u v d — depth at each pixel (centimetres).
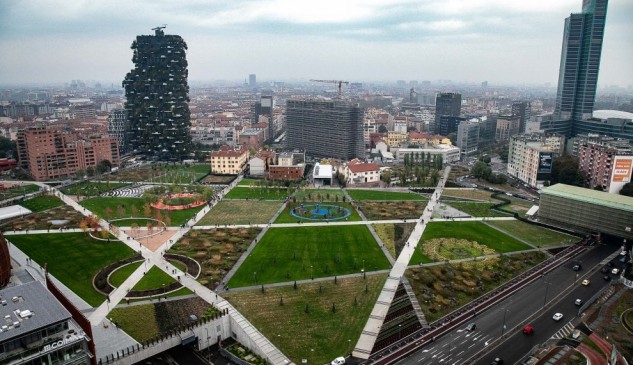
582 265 18625
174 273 17025
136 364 12162
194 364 12400
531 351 12550
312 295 15600
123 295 15250
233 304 14875
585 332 13538
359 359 12244
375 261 18450
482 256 19225
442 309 14925
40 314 9781
